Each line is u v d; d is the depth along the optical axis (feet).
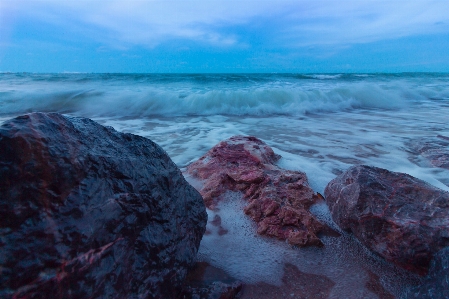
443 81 82.17
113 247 4.75
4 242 3.62
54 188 4.24
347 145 19.81
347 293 6.75
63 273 3.96
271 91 41.01
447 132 23.59
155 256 5.50
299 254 8.02
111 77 72.02
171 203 6.44
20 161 3.96
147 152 6.58
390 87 52.49
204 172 12.87
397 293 6.74
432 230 7.09
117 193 5.16
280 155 15.96
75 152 4.73
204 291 6.15
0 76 71.46
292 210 9.18
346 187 9.20
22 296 3.55
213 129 26.03
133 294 4.87
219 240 8.63
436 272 6.26
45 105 37.70
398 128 25.76
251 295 6.65
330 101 42.24
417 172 14.49
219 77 75.51
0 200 3.72
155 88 55.11
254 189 10.96
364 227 8.10
